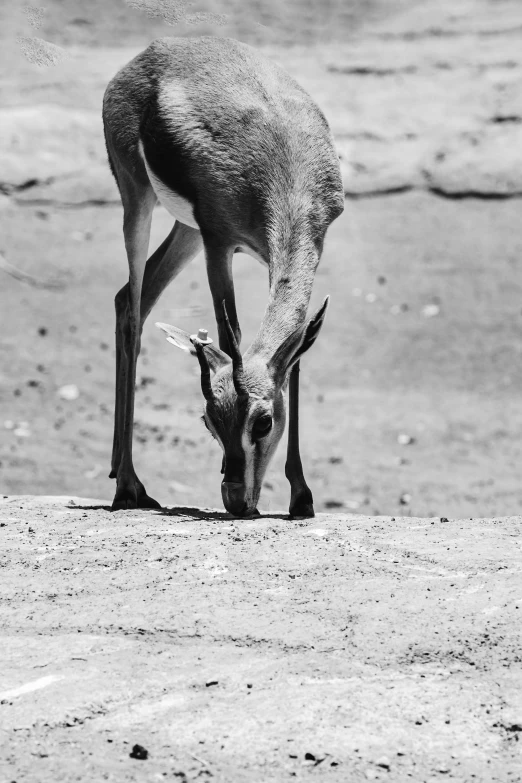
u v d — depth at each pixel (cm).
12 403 2233
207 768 557
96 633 720
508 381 2416
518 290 2736
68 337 2519
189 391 2383
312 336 1008
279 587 789
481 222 3028
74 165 3173
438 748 573
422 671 651
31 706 618
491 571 803
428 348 2547
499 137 3278
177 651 687
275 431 998
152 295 1273
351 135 3288
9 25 1316
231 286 1134
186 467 2011
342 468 2052
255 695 627
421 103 3434
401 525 997
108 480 1939
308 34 4009
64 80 3488
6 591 806
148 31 3822
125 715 610
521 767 559
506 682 635
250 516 1030
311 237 1079
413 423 2252
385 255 2911
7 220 2962
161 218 2889
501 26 4000
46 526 1012
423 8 4328
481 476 2023
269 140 1102
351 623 716
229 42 1193
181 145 1118
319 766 559
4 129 3228
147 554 884
